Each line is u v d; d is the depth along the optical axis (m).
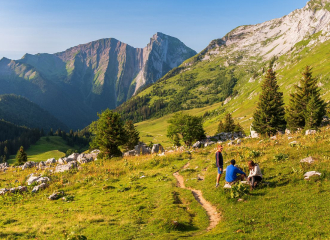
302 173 14.42
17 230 12.64
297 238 8.66
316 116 61.75
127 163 31.34
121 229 12.09
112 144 45.66
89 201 18.38
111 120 45.53
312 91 72.44
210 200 15.00
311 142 20.94
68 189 23.16
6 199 20.80
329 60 192.75
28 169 38.47
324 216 9.67
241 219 11.19
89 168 31.73
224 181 17.22
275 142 25.36
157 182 21.69
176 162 29.84
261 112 78.19
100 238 11.13
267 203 12.24
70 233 11.20
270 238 9.00
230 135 59.47
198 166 25.09
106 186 21.73
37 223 13.88
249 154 21.70
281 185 13.94
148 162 30.97
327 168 14.13
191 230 11.62
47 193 21.97
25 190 23.34
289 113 75.19
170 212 13.72
